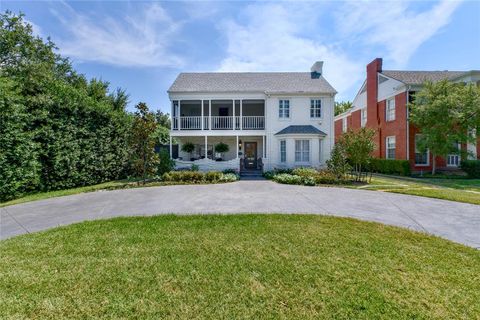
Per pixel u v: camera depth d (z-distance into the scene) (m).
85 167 11.06
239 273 3.27
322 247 4.12
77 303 2.65
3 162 8.03
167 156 14.65
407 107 16.08
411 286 2.96
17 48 16.45
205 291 2.87
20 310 2.53
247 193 9.23
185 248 4.07
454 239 4.57
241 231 4.89
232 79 18.89
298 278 3.14
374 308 2.56
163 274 3.24
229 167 15.53
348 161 13.23
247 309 2.55
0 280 3.08
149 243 4.29
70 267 3.44
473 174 13.64
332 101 16.98
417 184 11.43
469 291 2.85
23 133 8.62
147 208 6.93
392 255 3.82
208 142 19.36
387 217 6.01
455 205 7.19
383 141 18.61
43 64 16.27
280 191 9.66
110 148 12.53
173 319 2.40
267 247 4.11
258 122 18.61
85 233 4.80
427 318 2.41
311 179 11.57
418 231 4.98
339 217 5.89
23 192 8.80
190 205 7.27
